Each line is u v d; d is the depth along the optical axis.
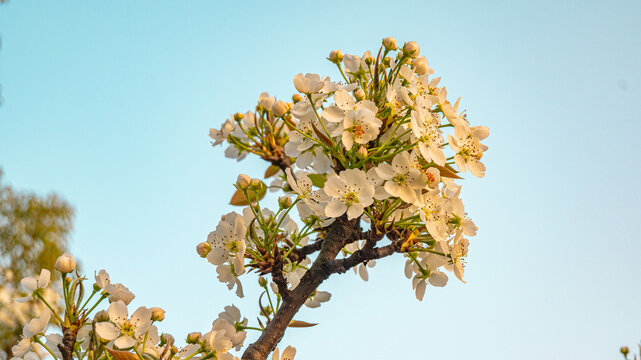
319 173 1.25
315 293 1.28
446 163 1.23
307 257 1.28
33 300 1.20
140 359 1.15
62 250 3.75
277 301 1.26
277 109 1.25
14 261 3.50
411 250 1.22
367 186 1.19
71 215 3.92
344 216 1.23
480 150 1.22
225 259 1.20
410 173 1.19
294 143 1.25
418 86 1.24
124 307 1.18
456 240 1.22
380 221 1.21
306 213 1.24
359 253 1.22
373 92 1.24
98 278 1.21
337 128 1.21
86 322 1.20
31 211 3.73
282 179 1.38
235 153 1.41
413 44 1.23
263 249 1.21
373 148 1.21
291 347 1.20
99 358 1.17
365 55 1.27
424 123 1.20
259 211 1.21
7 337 3.10
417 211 1.21
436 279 1.23
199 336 1.19
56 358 1.20
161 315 1.19
